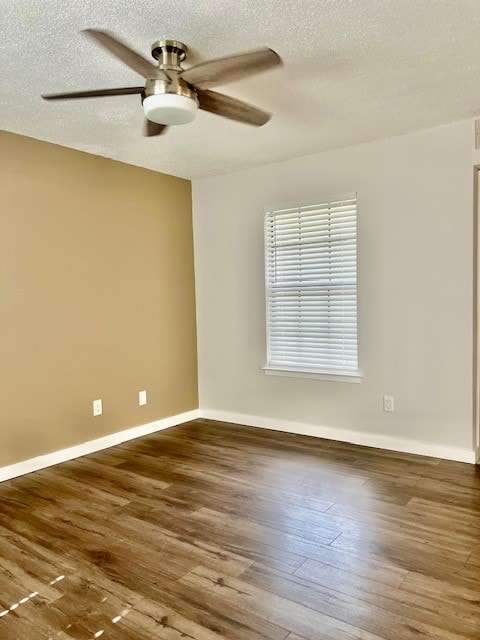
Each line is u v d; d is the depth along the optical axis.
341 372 3.99
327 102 2.96
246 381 4.61
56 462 3.63
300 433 4.28
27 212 3.45
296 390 4.28
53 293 3.62
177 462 3.62
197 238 4.85
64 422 3.71
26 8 1.93
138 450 3.93
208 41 2.24
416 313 3.62
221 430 4.46
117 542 2.46
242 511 2.78
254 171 4.39
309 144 3.77
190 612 1.90
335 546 2.37
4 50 2.25
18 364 3.41
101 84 2.64
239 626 1.81
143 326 4.34
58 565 2.26
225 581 2.10
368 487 3.06
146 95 2.15
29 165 3.45
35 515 2.78
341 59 2.43
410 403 3.68
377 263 3.76
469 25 2.15
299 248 4.19
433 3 1.98
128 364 4.21
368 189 3.77
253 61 1.98
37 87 2.66
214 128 3.34
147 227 4.37
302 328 4.23
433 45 2.32
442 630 1.75
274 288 4.37
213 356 4.83
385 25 2.14
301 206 4.13
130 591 2.04
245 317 4.57
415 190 3.56
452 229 3.43
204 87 2.23
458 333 3.46
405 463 3.47
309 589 2.02
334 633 1.75
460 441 3.49
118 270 4.11
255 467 3.47
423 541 2.39
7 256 3.33
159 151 3.85
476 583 2.04
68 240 3.71
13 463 3.38
